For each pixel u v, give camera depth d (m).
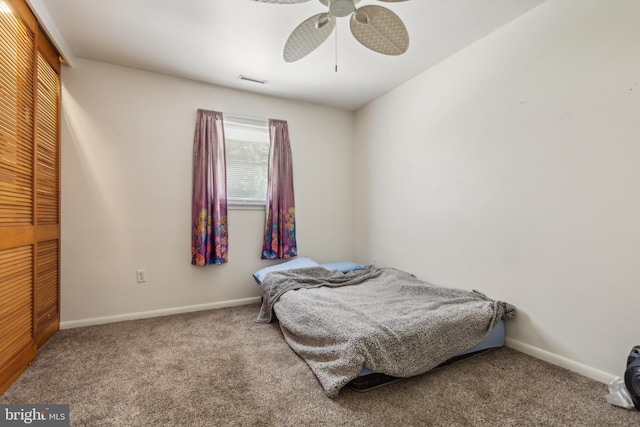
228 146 3.09
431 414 1.35
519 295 2.00
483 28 2.11
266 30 2.10
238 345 2.07
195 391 1.52
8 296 1.58
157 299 2.72
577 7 1.70
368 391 1.52
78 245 2.44
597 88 1.62
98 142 2.51
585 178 1.67
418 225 2.84
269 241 3.16
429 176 2.71
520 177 1.99
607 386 1.56
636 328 1.49
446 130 2.54
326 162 3.59
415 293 2.45
